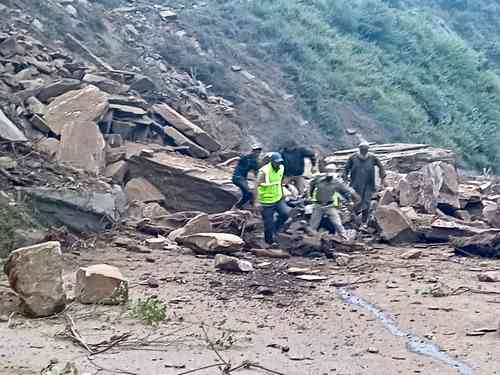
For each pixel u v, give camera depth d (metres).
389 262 13.75
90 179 15.29
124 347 7.52
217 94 27.14
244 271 12.13
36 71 18.97
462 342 8.52
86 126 16.42
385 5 46.69
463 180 22.16
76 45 22.66
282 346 7.98
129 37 27.50
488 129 39.91
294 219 15.47
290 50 34.50
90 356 7.10
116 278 9.32
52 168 15.15
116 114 18.11
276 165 14.73
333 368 7.22
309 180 16.94
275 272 12.43
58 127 16.72
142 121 18.30
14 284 8.70
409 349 8.20
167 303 9.85
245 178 16.19
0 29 20.39
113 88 19.39
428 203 17.53
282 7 38.25
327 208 15.48
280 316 9.53
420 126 34.94
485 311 10.05
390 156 21.69
